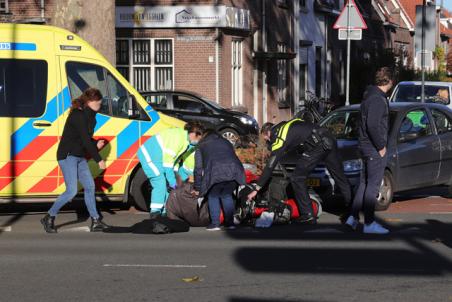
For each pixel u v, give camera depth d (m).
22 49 25.59
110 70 26.41
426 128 29.05
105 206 28.73
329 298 14.98
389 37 107.00
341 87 88.12
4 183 25.31
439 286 16.02
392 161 27.30
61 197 22.84
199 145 23.11
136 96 26.67
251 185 23.97
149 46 55.50
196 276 16.83
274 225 24.38
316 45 78.88
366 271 17.41
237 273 17.16
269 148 24.36
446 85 49.25
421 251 19.84
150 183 26.23
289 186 25.55
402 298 15.02
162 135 23.45
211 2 54.41
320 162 24.92
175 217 23.97
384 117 22.17
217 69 54.75
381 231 22.59
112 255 19.17
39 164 25.52
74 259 18.67
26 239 21.72
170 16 54.81
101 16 32.78
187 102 47.31
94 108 22.78
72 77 25.97
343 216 26.14
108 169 26.20
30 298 14.95
